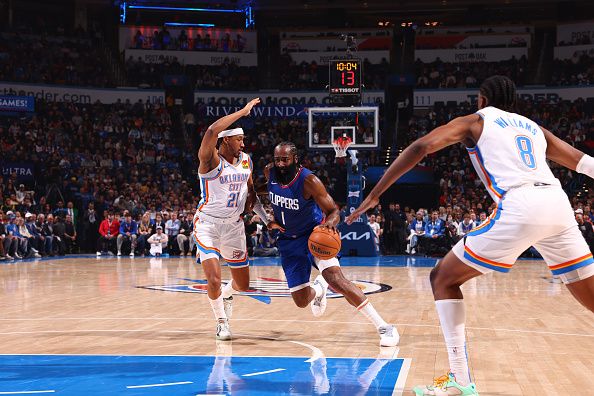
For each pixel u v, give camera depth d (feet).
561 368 15.15
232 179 19.17
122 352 17.03
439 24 97.71
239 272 19.93
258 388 13.25
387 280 37.91
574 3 93.61
